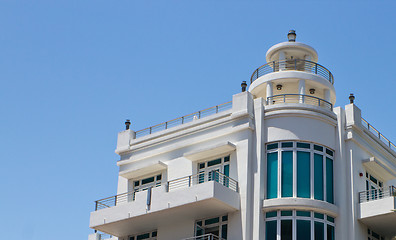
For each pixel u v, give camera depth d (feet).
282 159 102.27
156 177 114.52
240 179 102.37
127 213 106.52
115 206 109.19
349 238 100.22
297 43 120.98
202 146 109.70
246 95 106.83
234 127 106.11
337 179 103.65
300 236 96.89
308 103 116.06
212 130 109.40
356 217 101.96
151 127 119.85
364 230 103.55
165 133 116.26
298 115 104.73
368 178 110.73
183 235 105.60
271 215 99.14
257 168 102.12
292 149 102.53
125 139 121.49
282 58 121.49
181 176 110.01
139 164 117.50
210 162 108.37
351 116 107.76
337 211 100.94
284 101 108.27
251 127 104.83
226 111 108.99
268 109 106.22
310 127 104.42
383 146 116.47
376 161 107.86
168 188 103.60
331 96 118.11
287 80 113.80
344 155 105.70
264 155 103.76
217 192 97.55
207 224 104.01
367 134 111.86
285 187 100.48
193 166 109.29
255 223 98.53
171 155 113.39
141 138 119.55
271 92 113.60
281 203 98.43
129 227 110.93
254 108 107.14
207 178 106.83
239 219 99.60
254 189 100.99
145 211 104.17
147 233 112.47
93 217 111.24
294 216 98.02
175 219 106.01
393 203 98.43
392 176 115.03
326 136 105.29
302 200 98.32
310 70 120.98
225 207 99.55
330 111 107.24
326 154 104.42
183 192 100.48
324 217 99.50
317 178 101.81
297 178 100.83
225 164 106.01
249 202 100.27
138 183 117.08
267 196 101.19
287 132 103.60
